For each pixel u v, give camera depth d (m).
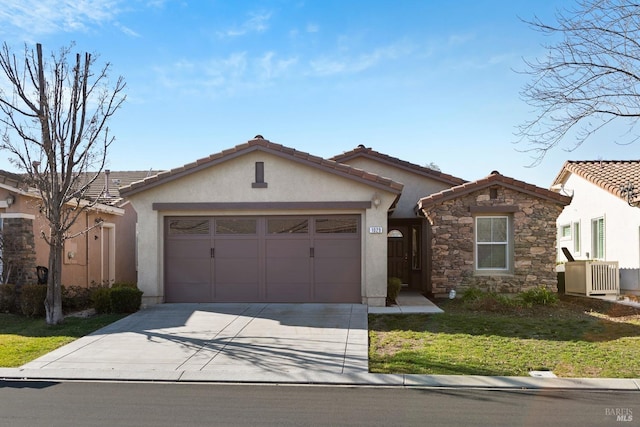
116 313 13.56
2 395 7.77
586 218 20.48
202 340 10.89
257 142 14.20
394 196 14.18
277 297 14.53
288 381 8.45
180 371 8.95
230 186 14.48
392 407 7.14
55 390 8.05
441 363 9.21
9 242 14.53
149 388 8.16
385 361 9.43
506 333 11.18
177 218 14.76
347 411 6.98
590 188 20.05
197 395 7.77
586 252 20.44
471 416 6.76
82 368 9.16
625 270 17.08
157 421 6.57
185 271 14.70
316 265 14.52
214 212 14.63
